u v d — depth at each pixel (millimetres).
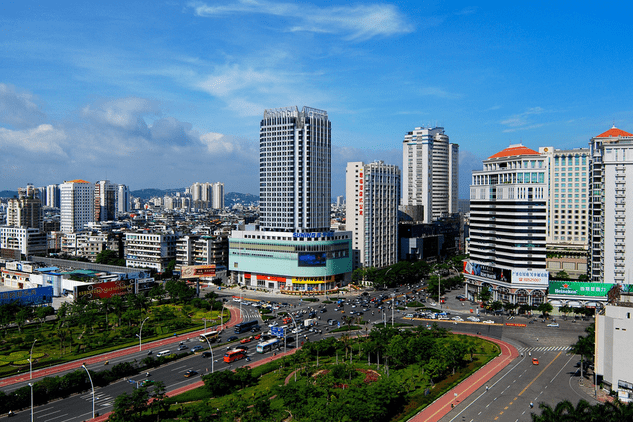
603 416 110438
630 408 111188
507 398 147250
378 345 179875
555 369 174500
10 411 137500
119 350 198000
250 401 136625
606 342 149875
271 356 191000
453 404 142875
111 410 139500
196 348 197375
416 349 178000
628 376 144375
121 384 161000
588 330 178375
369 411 124312
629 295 164500
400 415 134500
